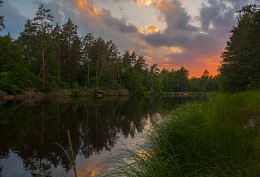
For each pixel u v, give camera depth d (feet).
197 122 17.80
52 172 21.03
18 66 124.57
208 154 13.44
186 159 13.11
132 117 58.59
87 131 40.24
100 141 33.14
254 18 60.34
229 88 95.96
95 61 204.13
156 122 23.21
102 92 184.14
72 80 185.47
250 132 15.46
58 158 25.27
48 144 31.12
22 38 169.07
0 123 45.96
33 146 30.01
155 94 269.23
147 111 71.41
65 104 95.61
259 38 61.36
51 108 76.59
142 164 11.48
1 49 122.21
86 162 23.59
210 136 14.23
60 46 180.24
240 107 32.14
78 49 187.62
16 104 87.20
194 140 14.32
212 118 17.34
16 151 27.73
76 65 188.44
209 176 10.89
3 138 33.96
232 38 111.55
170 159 12.66
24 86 129.18
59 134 37.29
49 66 150.61
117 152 26.25
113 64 226.38
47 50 151.64
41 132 38.47
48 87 139.74
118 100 142.92
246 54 75.66
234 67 91.25
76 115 61.31
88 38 201.26
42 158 25.27
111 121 52.13
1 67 122.31
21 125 44.27
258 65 64.75
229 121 16.28
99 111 72.79
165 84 351.05
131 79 235.81
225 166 11.16
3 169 21.91
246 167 10.92
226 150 12.68
